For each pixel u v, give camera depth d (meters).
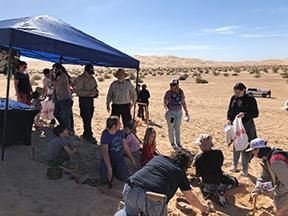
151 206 3.79
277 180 4.77
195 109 19.72
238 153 7.56
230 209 5.86
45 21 8.20
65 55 7.41
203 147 6.04
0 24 8.51
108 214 5.17
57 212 5.07
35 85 33.72
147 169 4.04
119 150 6.45
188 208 5.46
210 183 6.06
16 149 7.62
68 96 8.88
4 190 5.58
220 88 35.06
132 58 9.20
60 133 6.93
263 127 14.55
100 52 8.06
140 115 14.55
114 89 9.08
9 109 7.53
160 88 35.06
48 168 6.53
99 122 12.80
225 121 15.48
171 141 9.60
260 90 28.72
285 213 4.77
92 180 6.23
